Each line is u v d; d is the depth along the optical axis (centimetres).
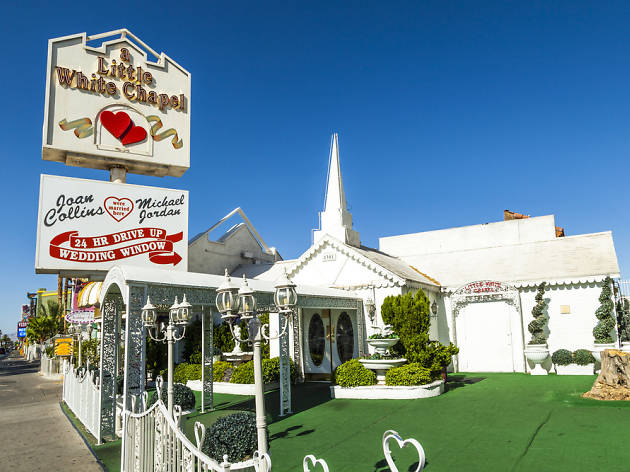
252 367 1827
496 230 2903
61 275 2206
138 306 1087
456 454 880
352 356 2000
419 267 2642
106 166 2362
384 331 1878
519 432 1017
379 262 2112
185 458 586
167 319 2544
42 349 4306
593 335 1931
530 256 2356
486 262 2456
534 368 2027
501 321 2172
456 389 1642
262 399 623
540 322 2019
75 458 1013
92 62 2288
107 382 1214
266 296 1373
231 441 773
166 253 2425
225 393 1827
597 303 1988
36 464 977
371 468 821
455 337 2256
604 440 925
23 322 7231
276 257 3597
